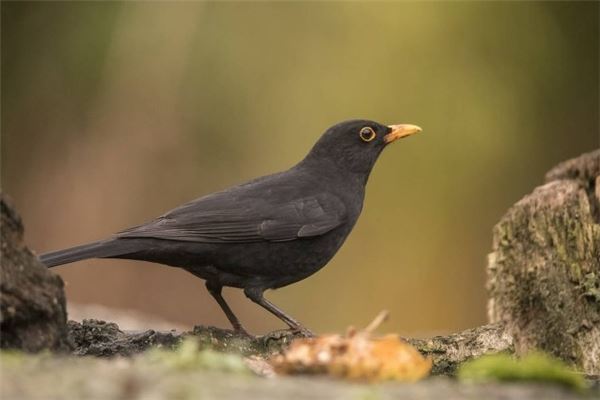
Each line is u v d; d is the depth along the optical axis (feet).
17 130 61.26
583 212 27.78
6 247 18.22
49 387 15.12
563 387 16.75
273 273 26.89
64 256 24.21
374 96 57.36
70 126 60.29
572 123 61.26
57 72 60.59
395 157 57.41
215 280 26.73
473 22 58.23
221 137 58.49
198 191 58.70
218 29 58.23
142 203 59.06
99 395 14.85
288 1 58.13
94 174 59.52
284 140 57.72
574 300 27.27
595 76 61.62
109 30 59.06
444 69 57.77
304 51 57.98
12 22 61.36
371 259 56.90
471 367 17.38
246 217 26.32
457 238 57.72
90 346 22.95
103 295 57.67
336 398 15.19
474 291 57.77
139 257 25.41
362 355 17.35
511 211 28.89
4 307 17.98
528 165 59.77
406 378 17.35
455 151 57.72
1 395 14.76
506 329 25.22
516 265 28.32
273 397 15.19
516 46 59.47
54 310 18.74
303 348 17.66
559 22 61.16
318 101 57.57
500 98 58.75
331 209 27.58
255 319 56.75
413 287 56.90
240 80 58.18
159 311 58.03
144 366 16.74
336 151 28.91
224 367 17.04
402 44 57.62
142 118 58.95
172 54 58.39
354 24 57.82
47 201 60.29
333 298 56.08
